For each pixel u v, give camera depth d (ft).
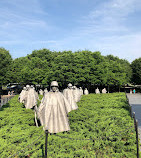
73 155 19.89
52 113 21.74
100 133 26.53
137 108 67.82
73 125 31.37
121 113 41.14
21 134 24.94
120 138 25.02
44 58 162.30
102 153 21.74
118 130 27.35
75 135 25.80
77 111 42.39
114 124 31.07
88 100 69.21
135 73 184.85
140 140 28.17
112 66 158.20
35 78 135.95
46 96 22.29
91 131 28.27
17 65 144.25
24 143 21.98
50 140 22.82
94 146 22.38
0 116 36.52
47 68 144.97
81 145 22.52
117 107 50.62
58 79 129.29
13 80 136.36
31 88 41.57
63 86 149.18
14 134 24.93
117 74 153.99
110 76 146.72
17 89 169.37
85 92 121.80
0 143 21.58
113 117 36.32
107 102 60.70
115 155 21.03
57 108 22.00
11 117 35.96
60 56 137.90
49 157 18.72
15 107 50.96
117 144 23.49
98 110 44.93
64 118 22.12
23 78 139.64
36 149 20.76
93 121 33.47
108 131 26.94
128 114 40.19
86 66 133.39
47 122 21.33
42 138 23.62
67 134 26.45
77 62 131.64
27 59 165.68
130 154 21.04
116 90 186.70
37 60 144.87
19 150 19.99
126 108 49.75
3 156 18.43
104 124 30.91
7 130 27.66
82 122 33.73
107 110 43.98
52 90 22.56
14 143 22.62
